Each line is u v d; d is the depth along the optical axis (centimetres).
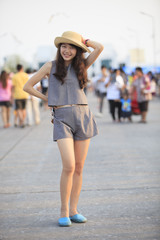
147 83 1162
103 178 520
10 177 541
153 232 332
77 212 371
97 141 845
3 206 414
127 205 405
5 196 451
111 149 741
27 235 333
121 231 337
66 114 345
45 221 367
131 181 502
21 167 604
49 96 347
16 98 1127
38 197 443
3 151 751
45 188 479
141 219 363
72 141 347
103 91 1391
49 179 523
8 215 386
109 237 324
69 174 346
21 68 1134
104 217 372
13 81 1128
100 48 354
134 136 903
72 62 350
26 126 1184
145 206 401
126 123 1187
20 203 423
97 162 625
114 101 1214
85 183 496
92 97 3180
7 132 1048
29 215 385
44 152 730
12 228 351
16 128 1139
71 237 327
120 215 376
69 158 340
